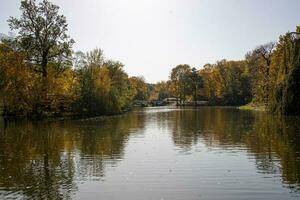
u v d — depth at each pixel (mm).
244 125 53500
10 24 61438
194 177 22625
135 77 181625
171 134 44094
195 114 87500
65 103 69188
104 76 82688
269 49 102188
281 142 35250
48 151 31953
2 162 27391
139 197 19000
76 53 78000
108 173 23859
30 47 61656
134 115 86125
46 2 62594
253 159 27562
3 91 58938
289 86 65250
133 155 29969
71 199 18781
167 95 199875
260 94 97062
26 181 22047
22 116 63438
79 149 32938
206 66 167000
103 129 50344
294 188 19984
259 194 19062
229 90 150000
